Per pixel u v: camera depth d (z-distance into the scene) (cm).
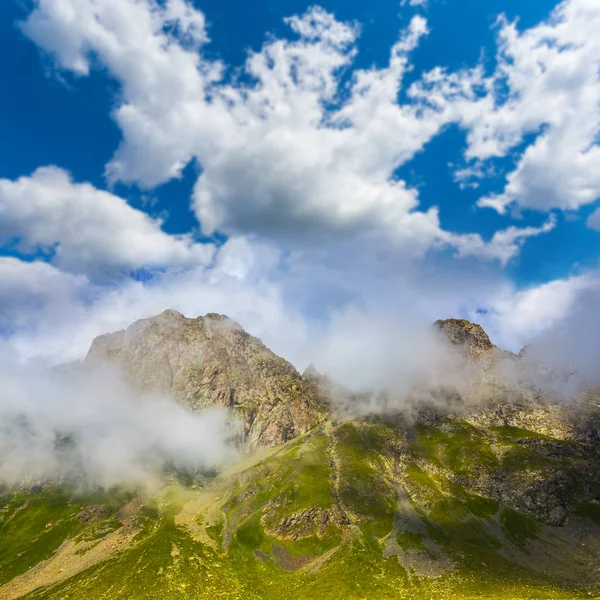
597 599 18338
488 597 19938
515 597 19862
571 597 19625
